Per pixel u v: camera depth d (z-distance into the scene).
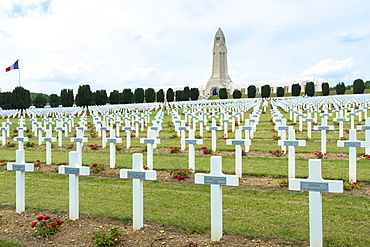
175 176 8.59
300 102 32.47
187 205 6.54
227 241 4.86
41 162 11.29
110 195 7.33
